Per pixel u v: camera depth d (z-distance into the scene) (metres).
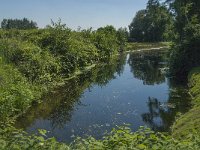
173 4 42.75
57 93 30.23
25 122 20.91
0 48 30.09
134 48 99.00
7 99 20.86
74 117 22.45
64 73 38.97
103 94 30.44
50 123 20.88
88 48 53.12
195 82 29.02
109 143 8.23
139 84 35.75
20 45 31.89
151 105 25.58
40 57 32.09
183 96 27.31
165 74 41.34
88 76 41.41
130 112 23.80
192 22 38.41
